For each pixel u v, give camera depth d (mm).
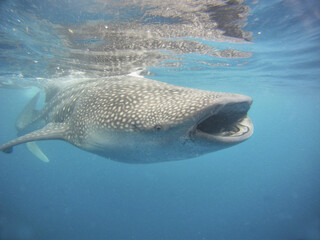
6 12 5637
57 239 19438
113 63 10141
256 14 6207
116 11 5457
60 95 6105
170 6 5371
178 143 2500
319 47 9641
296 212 24656
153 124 2527
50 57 9328
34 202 29562
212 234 21641
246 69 14070
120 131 2871
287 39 8484
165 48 8758
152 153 2814
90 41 7426
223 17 6223
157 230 22391
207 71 14445
